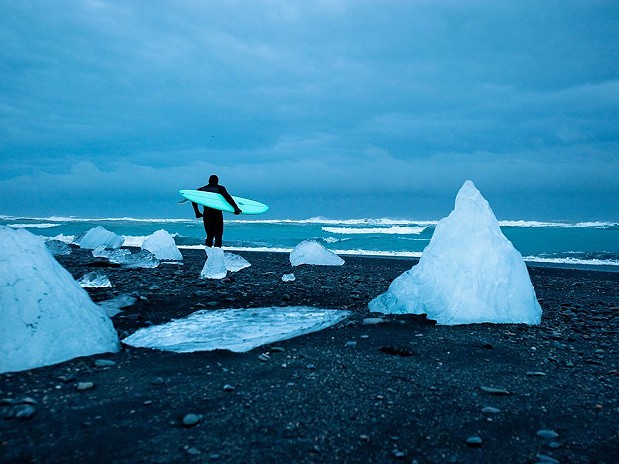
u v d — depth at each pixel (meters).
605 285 9.76
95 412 2.82
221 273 8.80
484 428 2.81
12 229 4.14
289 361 3.91
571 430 2.83
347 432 2.68
